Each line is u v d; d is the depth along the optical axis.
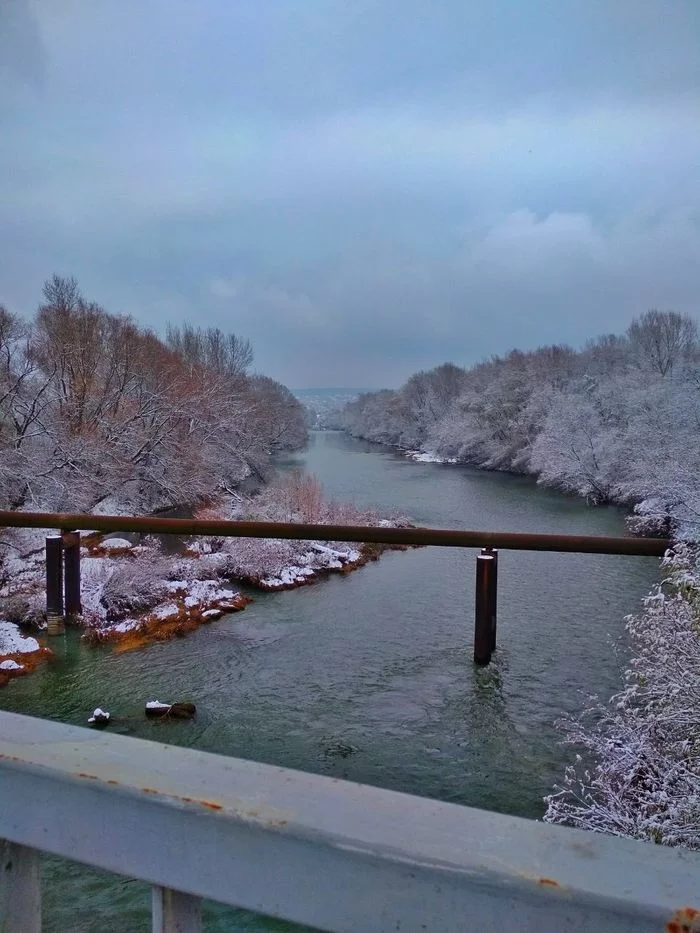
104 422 22.72
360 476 36.94
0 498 19.08
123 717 8.87
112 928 4.01
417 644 11.21
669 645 6.52
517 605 12.95
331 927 0.72
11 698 9.48
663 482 18.86
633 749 6.38
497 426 42.53
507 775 7.32
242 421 30.58
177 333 44.16
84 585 13.61
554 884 0.64
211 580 14.95
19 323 21.30
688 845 4.92
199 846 0.77
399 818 0.74
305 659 10.70
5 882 0.89
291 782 0.81
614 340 44.19
